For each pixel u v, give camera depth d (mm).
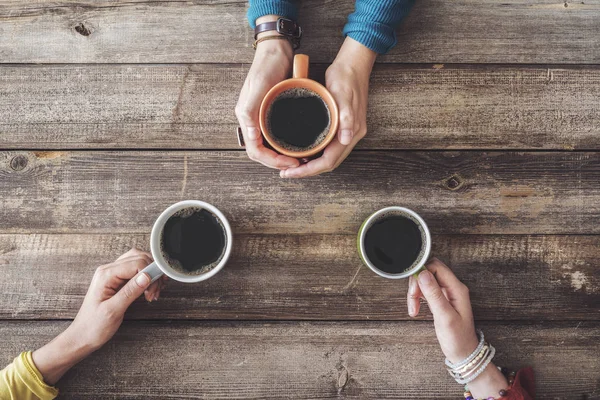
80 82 825
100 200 824
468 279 826
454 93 830
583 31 833
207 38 828
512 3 832
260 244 823
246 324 822
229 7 829
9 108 824
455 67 830
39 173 824
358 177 826
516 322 826
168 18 828
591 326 825
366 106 779
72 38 828
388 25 766
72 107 825
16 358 773
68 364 776
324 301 824
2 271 820
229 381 820
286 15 766
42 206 823
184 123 826
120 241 822
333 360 822
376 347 822
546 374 824
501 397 769
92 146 825
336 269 824
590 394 824
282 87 711
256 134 731
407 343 822
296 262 824
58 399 812
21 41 826
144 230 824
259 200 825
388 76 829
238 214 824
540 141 831
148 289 789
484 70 832
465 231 826
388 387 821
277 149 708
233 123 827
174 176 825
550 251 828
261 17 770
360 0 772
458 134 829
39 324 816
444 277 788
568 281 828
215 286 822
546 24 833
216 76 827
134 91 826
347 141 727
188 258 775
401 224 784
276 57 759
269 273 823
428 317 823
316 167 745
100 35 827
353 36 769
